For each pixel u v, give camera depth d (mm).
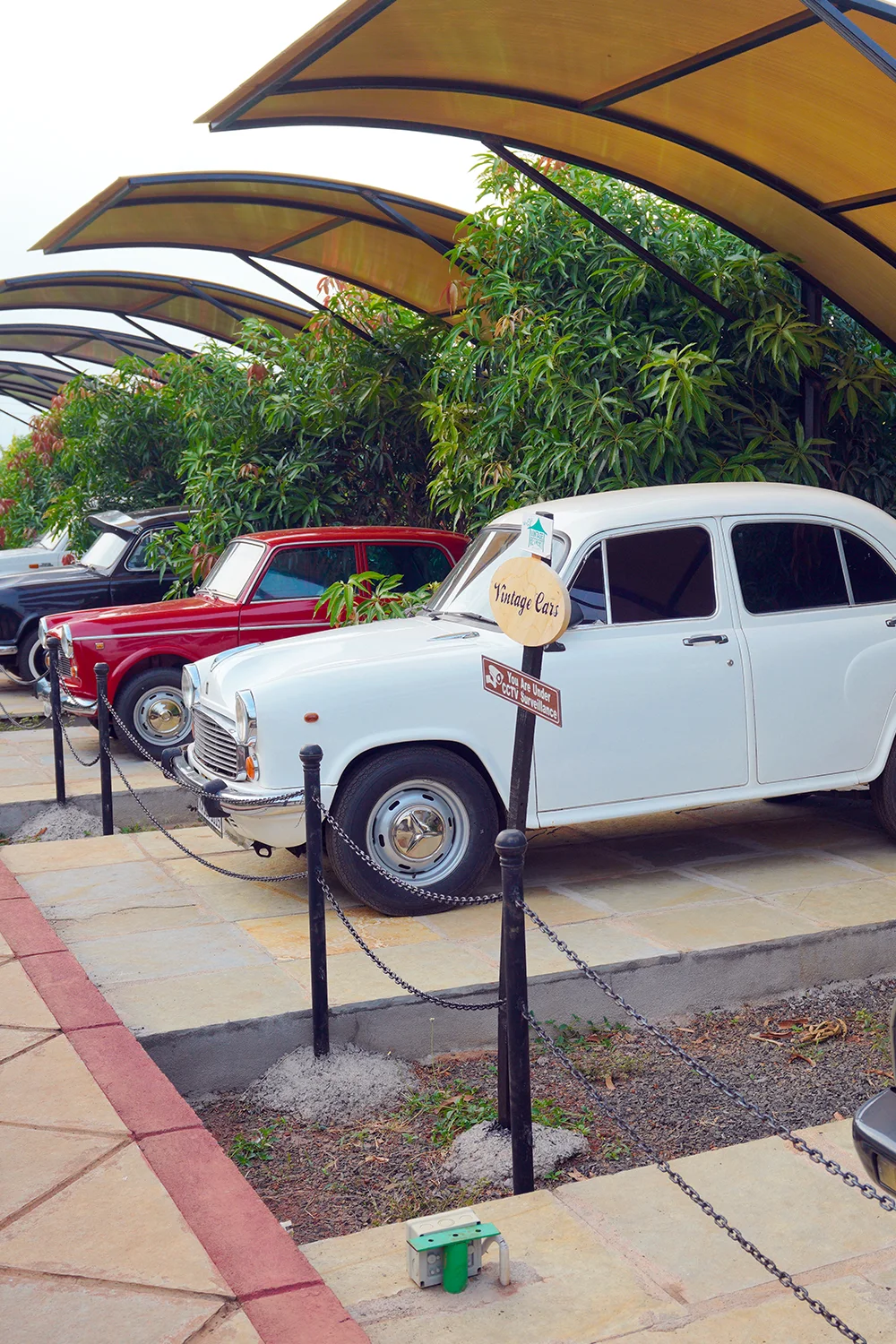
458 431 10484
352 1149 4453
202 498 13391
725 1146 4391
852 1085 4844
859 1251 3305
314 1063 4871
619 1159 4320
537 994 5250
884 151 7141
